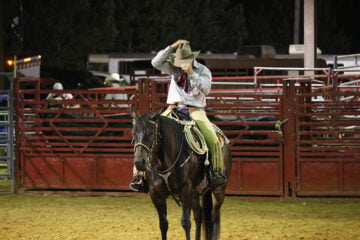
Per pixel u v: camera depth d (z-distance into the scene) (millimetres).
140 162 13844
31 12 59344
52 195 25406
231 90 36344
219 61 56062
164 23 73812
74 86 53094
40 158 25609
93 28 63969
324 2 91250
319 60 53750
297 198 24281
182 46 15102
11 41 46594
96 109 24984
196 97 15688
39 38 59500
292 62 56531
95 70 61531
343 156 24125
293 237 17703
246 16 90875
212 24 83812
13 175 25891
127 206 22828
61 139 25453
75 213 21406
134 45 74500
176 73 15688
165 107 24375
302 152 24219
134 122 14281
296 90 24234
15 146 25891
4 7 46594
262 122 24141
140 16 72812
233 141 24359
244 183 24547
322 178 24219
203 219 15859
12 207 22594
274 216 20984
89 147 25469
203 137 15570
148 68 54656
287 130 24172
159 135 14570
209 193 15984
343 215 21188
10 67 44062
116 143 24969
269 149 24266
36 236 17781
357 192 24094
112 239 17406
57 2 60000
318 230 18641
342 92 23734
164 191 14891
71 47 62812
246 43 90625
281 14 90250
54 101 25344
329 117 24812
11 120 25500
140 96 24453
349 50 92625
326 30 91250
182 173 14914
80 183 25359
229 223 19766
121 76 58719
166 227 14945
